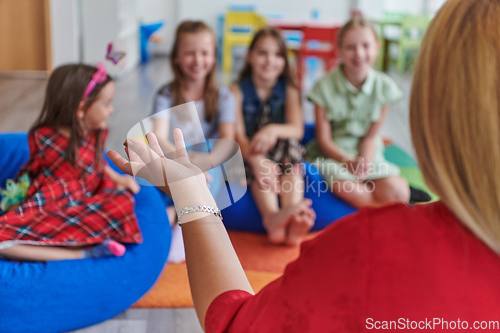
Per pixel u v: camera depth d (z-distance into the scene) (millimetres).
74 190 1696
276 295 474
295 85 2289
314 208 1981
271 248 1874
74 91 1689
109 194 1640
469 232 427
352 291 438
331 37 4852
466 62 403
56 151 1696
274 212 1871
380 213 453
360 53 2150
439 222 436
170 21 7109
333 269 446
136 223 1565
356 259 439
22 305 1332
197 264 557
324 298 447
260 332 476
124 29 5660
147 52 6457
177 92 2105
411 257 431
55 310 1366
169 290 1593
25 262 1416
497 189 388
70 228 1519
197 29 2062
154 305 1520
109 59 2162
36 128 1724
